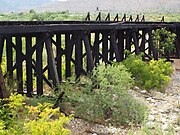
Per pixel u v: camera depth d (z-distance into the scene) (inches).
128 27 638.5
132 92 515.5
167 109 448.1
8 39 408.8
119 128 366.9
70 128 349.7
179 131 356.5
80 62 471.5
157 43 854.5
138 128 366.3
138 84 557.9
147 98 503.8
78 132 343.9
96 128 359.6
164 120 393.4
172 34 870.4
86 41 464.4
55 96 385.7
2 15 2023.9
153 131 338.0
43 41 387.5
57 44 477.7
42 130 243.6
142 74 565.6
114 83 411.2
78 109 378.0
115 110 387.5
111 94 397.1
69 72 489.1
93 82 414.0
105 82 397.7
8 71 412.8
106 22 624.1
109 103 384.5
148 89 555.2
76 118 372.5
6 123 260.1
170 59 933.8
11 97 272.4
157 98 510.9
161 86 578.2
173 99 520.1
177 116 416.2
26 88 438.6
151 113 422.9
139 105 405.1
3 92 309.7
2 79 311.0
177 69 804.6
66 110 382.6
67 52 473.1
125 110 387.2
